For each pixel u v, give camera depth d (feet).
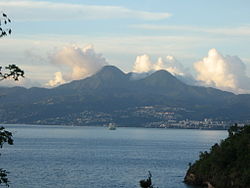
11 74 130.00
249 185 446.19
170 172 606.96
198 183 504.43
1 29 123.13
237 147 509.35
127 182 510.58
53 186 469.98
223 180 472.03
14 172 569.64
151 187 211.61
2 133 130.31
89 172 594.24
